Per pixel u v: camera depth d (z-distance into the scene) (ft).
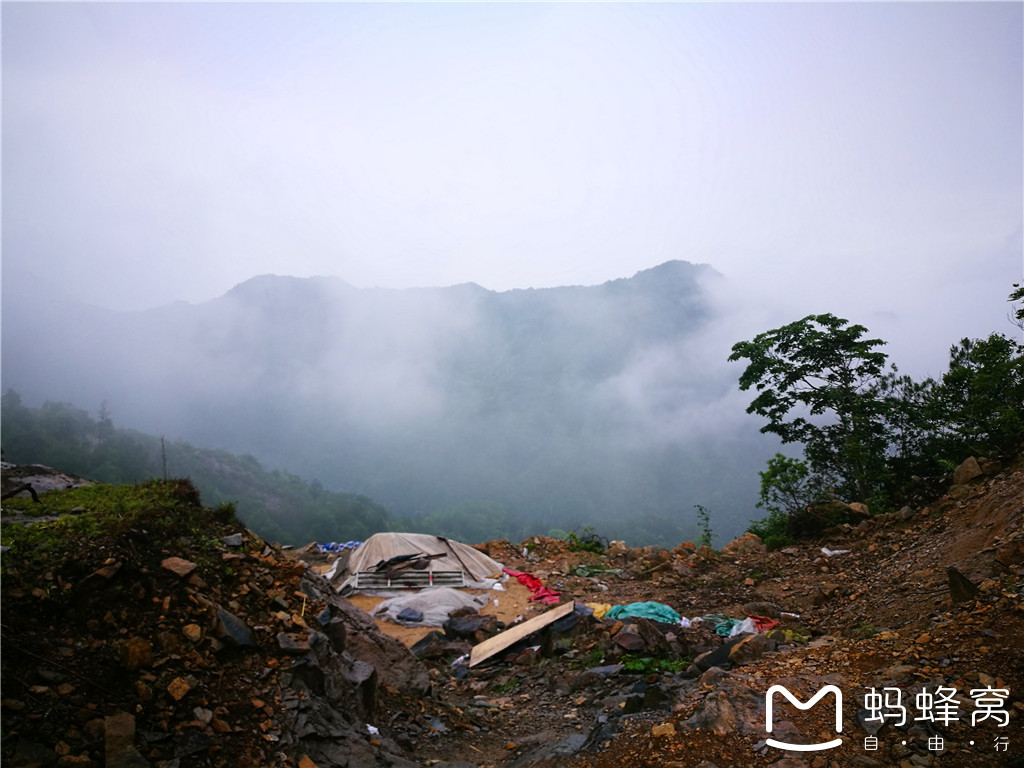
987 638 17.29
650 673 27.43
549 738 21.35
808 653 20.74
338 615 24.44
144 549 18.84
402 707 22.36
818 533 50.21
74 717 13.65
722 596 41.93
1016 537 23.91
